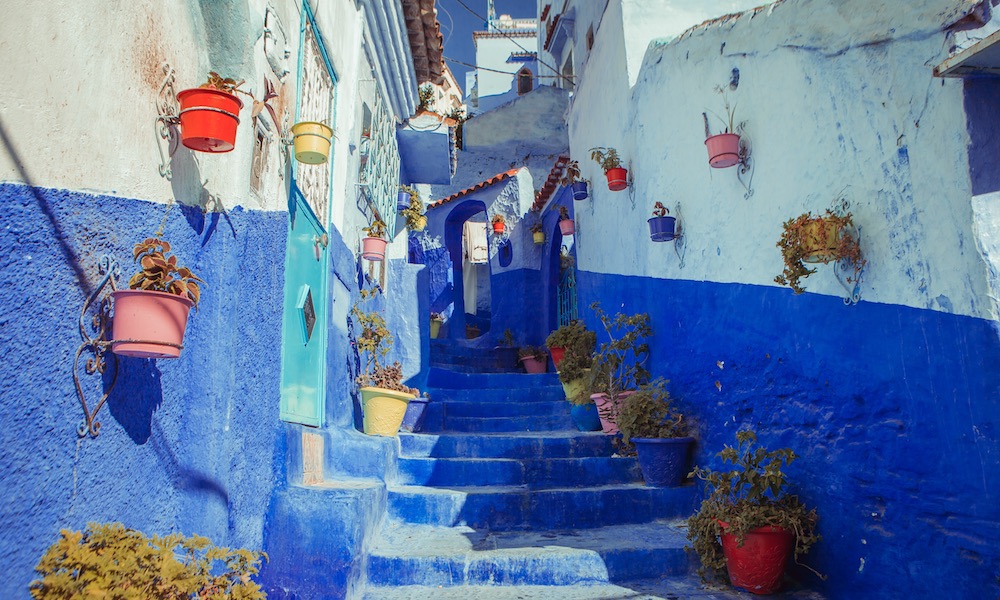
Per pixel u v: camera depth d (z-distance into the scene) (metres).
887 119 3.34
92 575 1.90
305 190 4.80
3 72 1.83
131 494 2.36
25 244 1.89
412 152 10.08
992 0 2.87
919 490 3.11
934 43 3.05
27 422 1.88
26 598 1.85
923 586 3.06
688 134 5.71
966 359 2.86
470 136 16.41
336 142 5.63
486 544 4.50
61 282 2.03
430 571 4.16
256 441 3.50
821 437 3.86
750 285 4.69
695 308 5.55
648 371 6.50
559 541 4.59
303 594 3.62
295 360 4.38
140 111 2.44
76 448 2.08
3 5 1.83
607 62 8.12
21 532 1.85
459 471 5.54
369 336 6.39
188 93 2.55
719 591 4.00
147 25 2.50
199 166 2.88
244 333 3.36
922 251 3.11
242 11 3.05
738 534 3.79
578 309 9.55
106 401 2.22
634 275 7.03
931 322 3.05
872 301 3.45
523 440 5.97
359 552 3.89
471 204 13.96
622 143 7.47
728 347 5.00
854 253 3.50
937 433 3.02
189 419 2.79
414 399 6.72
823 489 3.81
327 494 3.84
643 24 7.35
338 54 5.57
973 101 2.86
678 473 5.35
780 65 4.35
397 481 5.54
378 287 7.76
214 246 2.99
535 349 10.66
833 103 3.78
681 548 4.38
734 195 4.94
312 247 4.93
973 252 2.81
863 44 3.52
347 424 5.88
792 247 3.64
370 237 6.68
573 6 10.20
